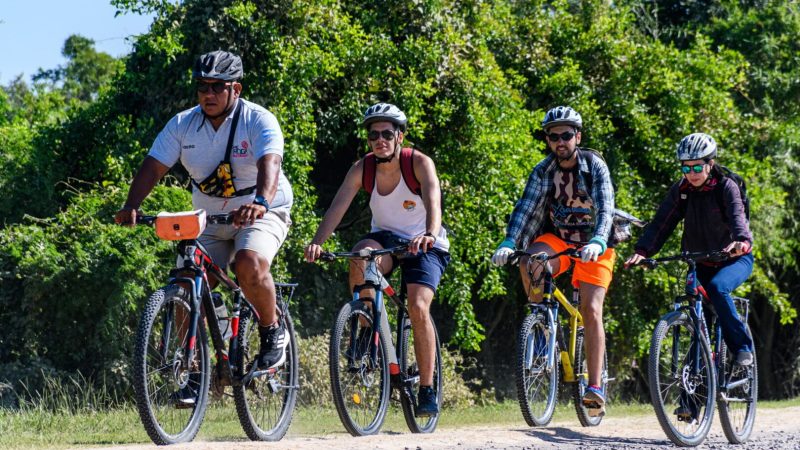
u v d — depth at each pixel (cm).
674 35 3697
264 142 973
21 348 1819
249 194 1009
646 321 2694
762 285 2888
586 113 2586
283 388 1101
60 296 1819
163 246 1881
